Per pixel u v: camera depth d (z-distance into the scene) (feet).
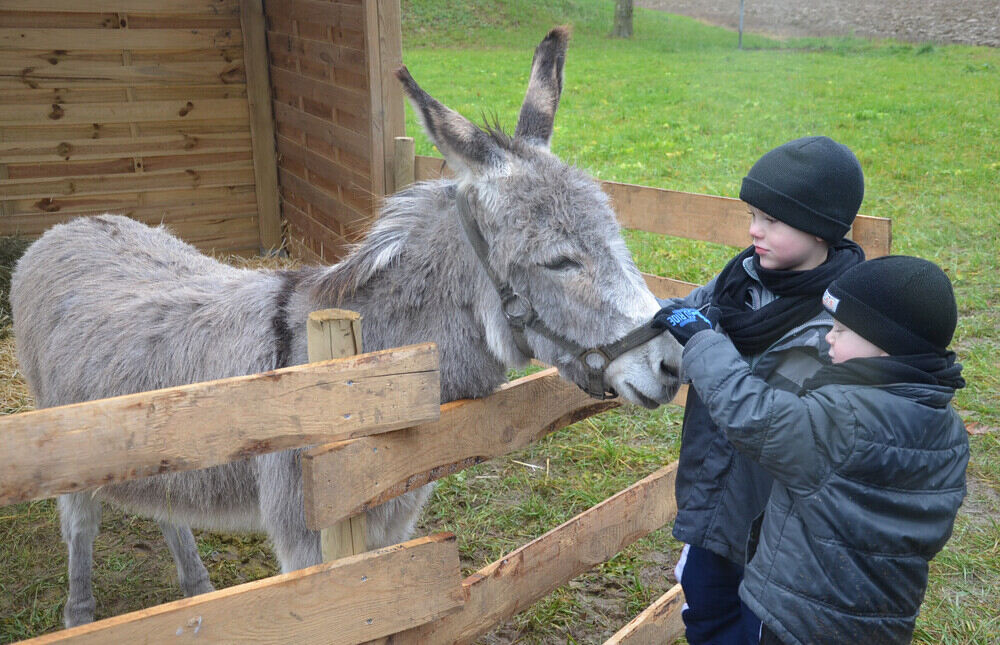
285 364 8.09
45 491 4.61
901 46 70.49
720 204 12.34
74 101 21.45
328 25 18.99
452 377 7.86
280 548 8.07
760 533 6.32
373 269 7.86
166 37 22.08
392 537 8.48
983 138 37.73
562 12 88.89
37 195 21.65
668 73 60.44
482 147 7.15
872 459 5.59
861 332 5.75
